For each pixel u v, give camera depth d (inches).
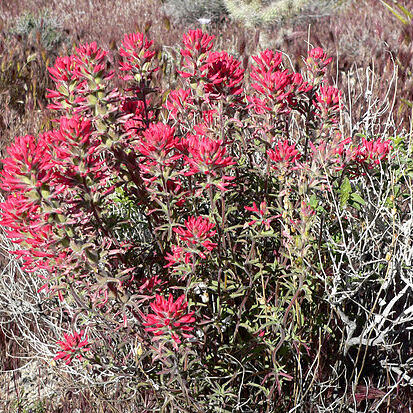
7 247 95.2
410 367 81.7
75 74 59.4
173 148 67.6
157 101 153.9
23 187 55.0
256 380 82.3
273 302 78.9
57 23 279.9
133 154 67.0
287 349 74.4
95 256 61.1
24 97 184.9
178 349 65.7
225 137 73.1
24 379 98.7
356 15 264.4
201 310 77.3
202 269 73.4
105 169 63.8
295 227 68.1
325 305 83.3
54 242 59.0
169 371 65.3
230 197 75.8
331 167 73.3
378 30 217.8
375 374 87.5
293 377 73.0
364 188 84.0
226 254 73.1
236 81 71.0
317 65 78.1
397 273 85.3
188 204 74.5
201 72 68.6
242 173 79.6
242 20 278.4
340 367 85.0
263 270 74.9
